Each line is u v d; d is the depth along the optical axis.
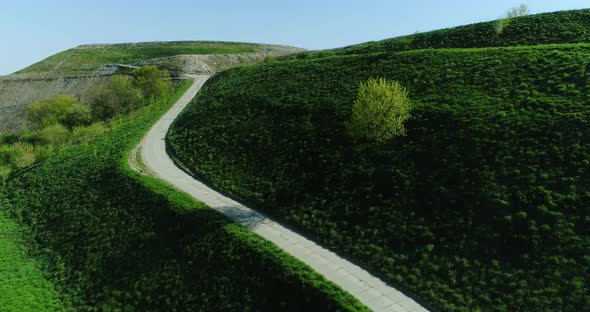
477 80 41.09
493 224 25.30
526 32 55.19
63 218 39.50
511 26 58.38
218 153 45.16
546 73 37.88
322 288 22.50
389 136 35.22
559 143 28.84
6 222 42.25
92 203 39.94
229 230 29.45
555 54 40.56
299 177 36.12
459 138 32.78
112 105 77.88
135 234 33.19
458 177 29.42
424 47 63.47
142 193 37.56
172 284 27.28
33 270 33.41
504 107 34.75
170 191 37.16
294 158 39.03
